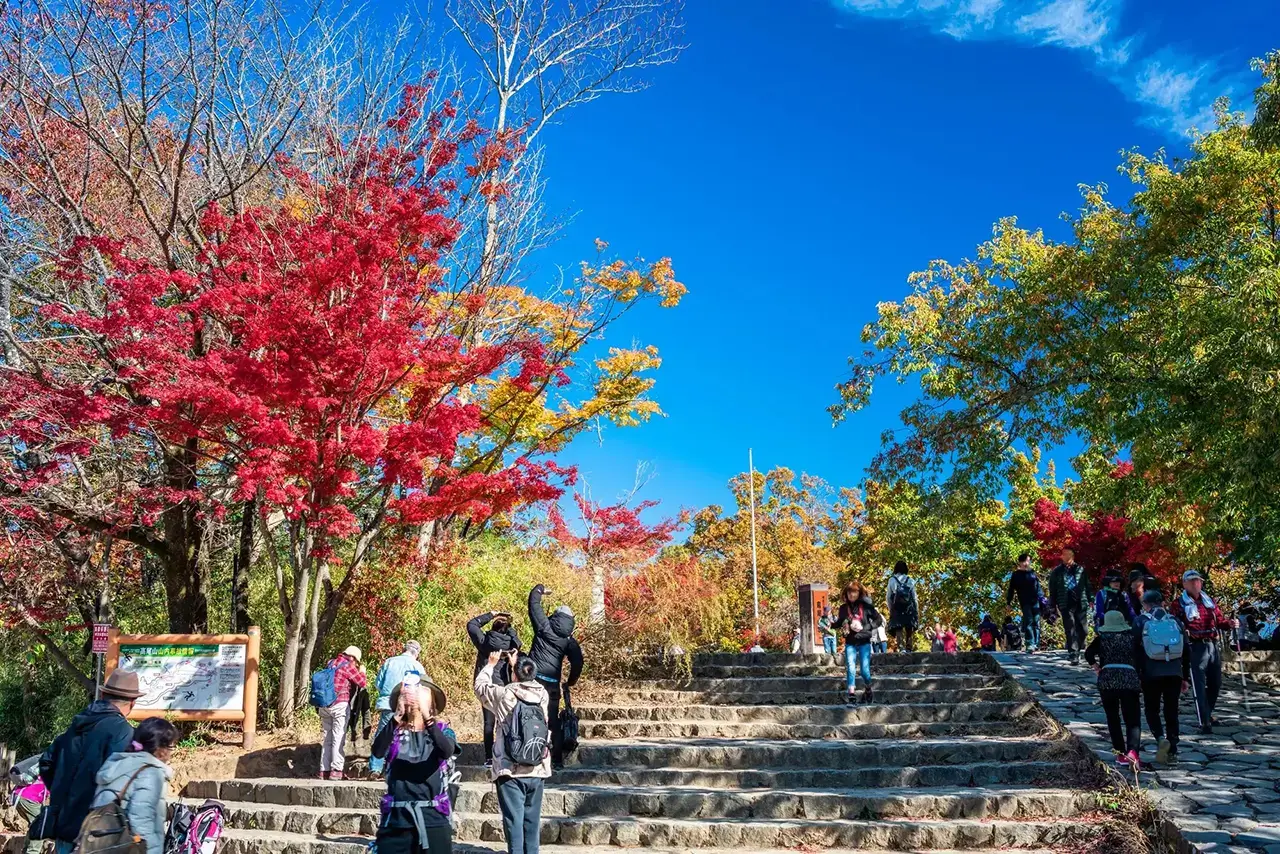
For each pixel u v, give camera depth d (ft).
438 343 39.50
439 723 21.17
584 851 26.35
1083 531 90.68
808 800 28.07
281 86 47.44
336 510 37.01
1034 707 37.88
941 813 27.40
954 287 64.95
